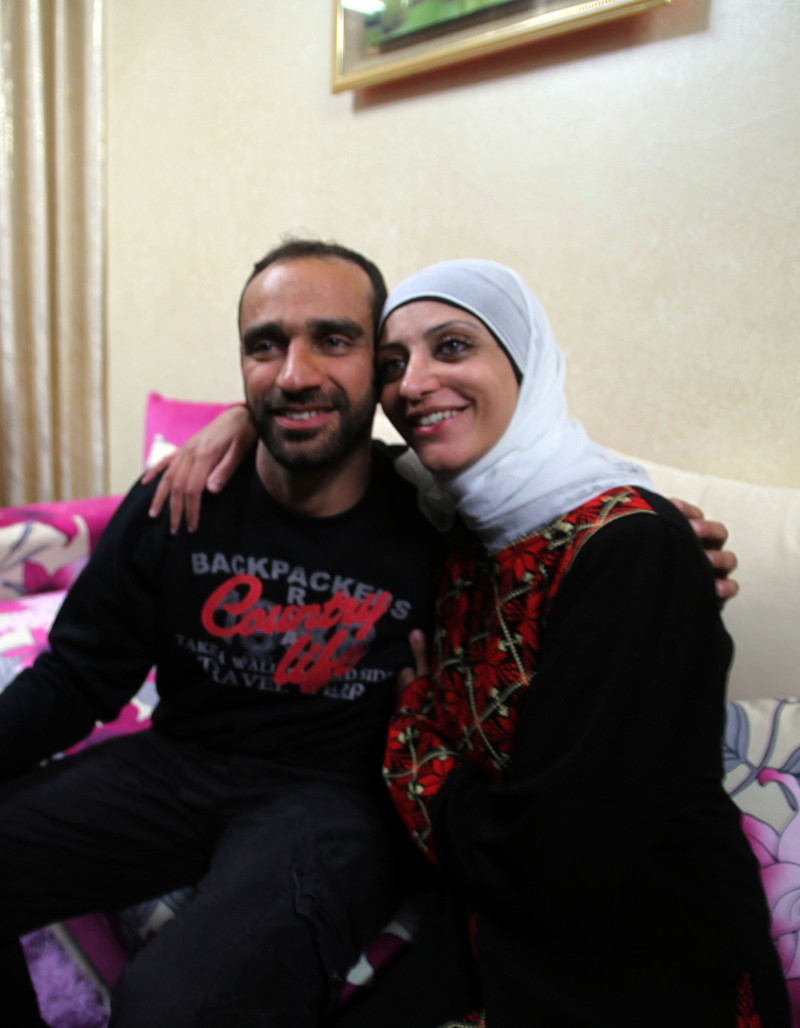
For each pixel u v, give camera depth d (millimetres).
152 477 1006
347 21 1511
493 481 774
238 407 1037
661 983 642
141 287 2219
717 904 667
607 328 1264
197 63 1910
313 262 858
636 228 1200
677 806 674
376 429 1335
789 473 1094
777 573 894
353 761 955
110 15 2141
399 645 949
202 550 940
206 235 1981
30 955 1115
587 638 668
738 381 1125
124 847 920
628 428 1267
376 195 1577
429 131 1459
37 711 950
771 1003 638
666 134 1145
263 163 1802
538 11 1225
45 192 2141
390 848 883
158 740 1014
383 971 822
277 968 727
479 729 779
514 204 1353
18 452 2262
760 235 1071
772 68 1029
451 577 889
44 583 1600
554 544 744
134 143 2143
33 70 2045
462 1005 667
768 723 800
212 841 944
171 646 968
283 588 930
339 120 1617
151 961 725
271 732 953
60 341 2281
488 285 773
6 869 855
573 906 640
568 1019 616
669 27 1120
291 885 791
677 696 664
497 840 670
